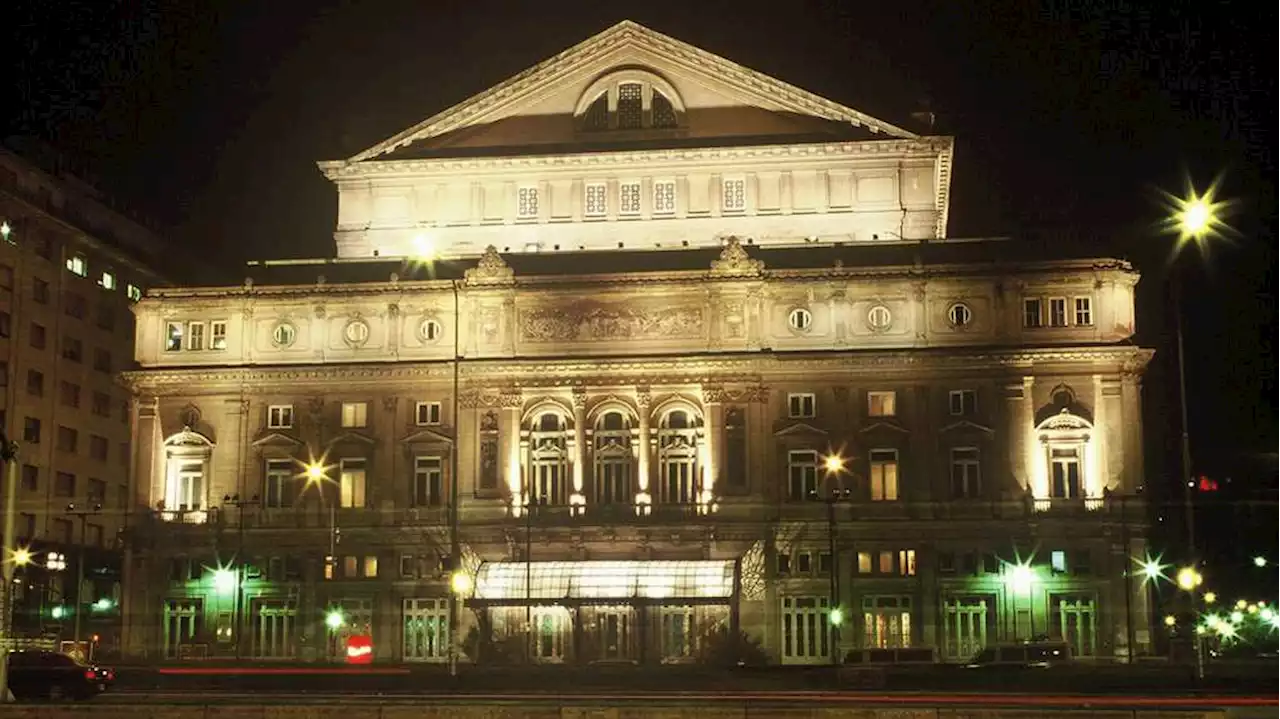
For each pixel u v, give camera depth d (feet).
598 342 343.05
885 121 366.84
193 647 331.98
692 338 340.59
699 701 184.24
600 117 376.27
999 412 332.39
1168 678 224.33
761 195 366.63
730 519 330.75
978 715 154.30
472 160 372.99
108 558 419.74
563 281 344.49
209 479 349.00
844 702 177.68
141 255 453.99
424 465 345.31
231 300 354.95
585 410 340.59
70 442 410.31
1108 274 333.01
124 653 339.16
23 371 390.42
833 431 335.06
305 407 349.41
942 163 368.68
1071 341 332.80
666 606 322.55
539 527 334.03
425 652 336.08
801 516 332.39
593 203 371.15
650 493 337.31
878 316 338.34
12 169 387.75
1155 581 392.27
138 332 356.79
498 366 341.41
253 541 343.87
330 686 233.55
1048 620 323.98
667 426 341.82
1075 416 329.72
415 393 346.74
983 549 328.49
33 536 388.78
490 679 242.17
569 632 325.42
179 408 352.08
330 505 344.49
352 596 340.80
